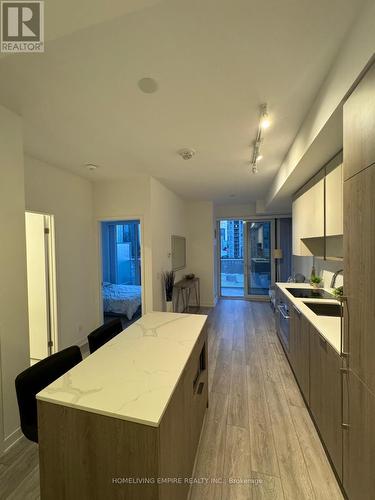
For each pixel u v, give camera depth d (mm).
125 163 3133
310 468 1625
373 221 1034
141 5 966
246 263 6672
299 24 1172
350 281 1239
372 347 1066
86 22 1053
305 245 3264
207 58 1380
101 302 4039
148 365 1322
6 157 1829
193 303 6016
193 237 6035
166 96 1738
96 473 995
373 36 1000
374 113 1017
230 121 2090
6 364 1807
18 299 1903
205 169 3412
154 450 913
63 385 1141
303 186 3164
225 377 2771
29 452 1774
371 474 1095
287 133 2330
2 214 1791
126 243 7520
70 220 3490
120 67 1442
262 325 4570
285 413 2162
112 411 959
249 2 1060
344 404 1362
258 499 1431
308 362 2121
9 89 1629
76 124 2119
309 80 1574
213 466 1641
